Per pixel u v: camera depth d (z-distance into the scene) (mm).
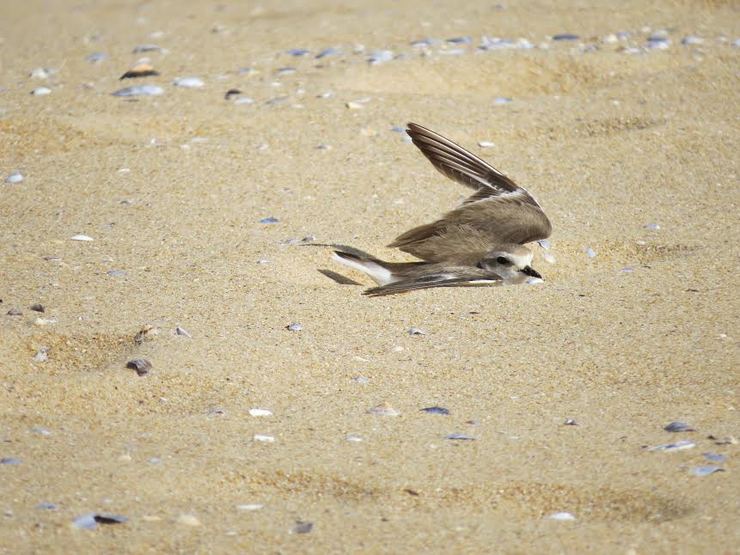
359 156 14023
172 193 12969
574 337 9680
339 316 10102
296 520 7066
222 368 9031
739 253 11406
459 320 10078
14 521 6844
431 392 8750
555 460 7688
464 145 14398
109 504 7105
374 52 18109
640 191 13148
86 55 19031
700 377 8875
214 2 24047
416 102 15859
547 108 15695
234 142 14430
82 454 7762
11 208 12609
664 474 7449
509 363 9211
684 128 14773
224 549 6699
